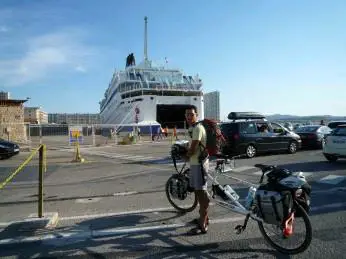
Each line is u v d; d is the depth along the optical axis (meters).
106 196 8.66
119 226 6.08
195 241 5.28
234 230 5.73
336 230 5.63
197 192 5.70
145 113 45.91
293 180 4.67
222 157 5.82
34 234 5.74
